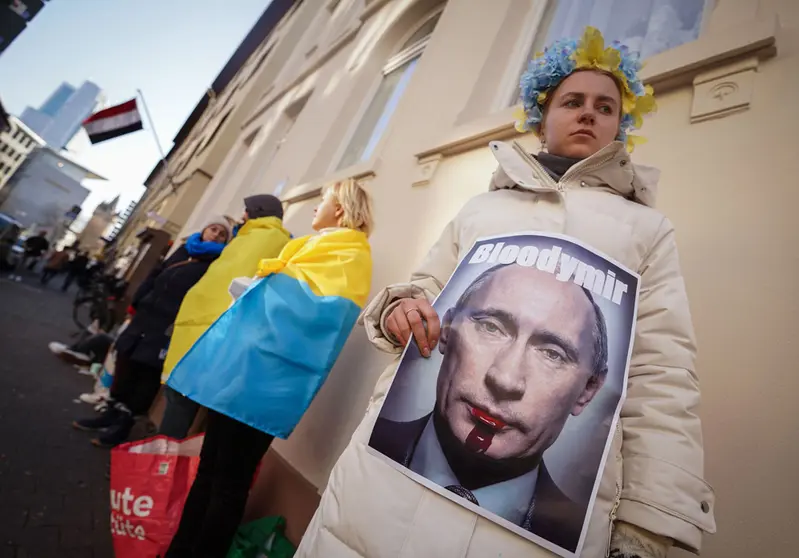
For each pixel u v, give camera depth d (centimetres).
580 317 61
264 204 232
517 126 129
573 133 96
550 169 95
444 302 71
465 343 63
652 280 71
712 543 75
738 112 108
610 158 80
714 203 102
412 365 68
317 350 140
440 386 62
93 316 533
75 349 455
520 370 58
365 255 159
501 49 240
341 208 175
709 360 88
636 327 67
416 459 59
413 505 57
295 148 466
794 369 77
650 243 74
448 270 91
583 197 79
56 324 674
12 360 360
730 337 87
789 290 83
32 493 179
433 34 310
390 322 78
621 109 103
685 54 124
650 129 125
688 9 168
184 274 263
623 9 197
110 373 330
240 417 130
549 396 56
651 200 83
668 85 127
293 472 172
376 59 417
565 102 101
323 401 185
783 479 71
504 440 55
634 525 54
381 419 65
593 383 57
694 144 113
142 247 977
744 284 89
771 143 99
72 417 282
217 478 134
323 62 593
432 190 204
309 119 479
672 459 54
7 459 198
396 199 226
